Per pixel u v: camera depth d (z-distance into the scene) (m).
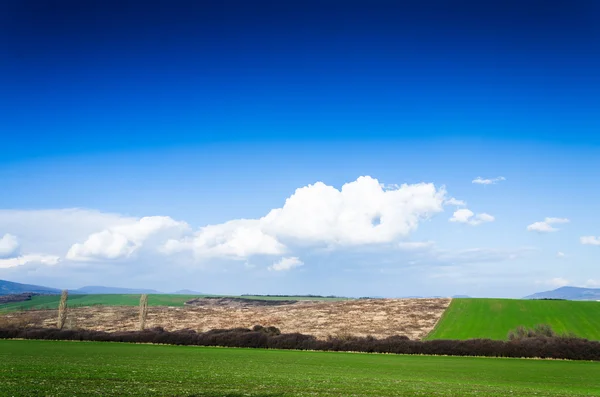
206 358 70.56
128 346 93.44
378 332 115.44
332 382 44.25
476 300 142.88
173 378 41.28
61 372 42.31
